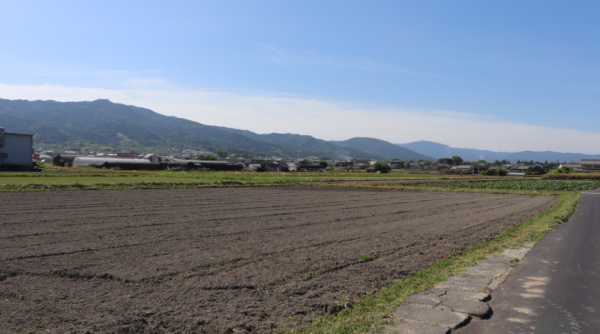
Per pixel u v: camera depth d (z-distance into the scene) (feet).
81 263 27.37
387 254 32.19
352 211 67.92
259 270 26.40
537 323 17.84
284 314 18.67
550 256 32.14
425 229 47.34
